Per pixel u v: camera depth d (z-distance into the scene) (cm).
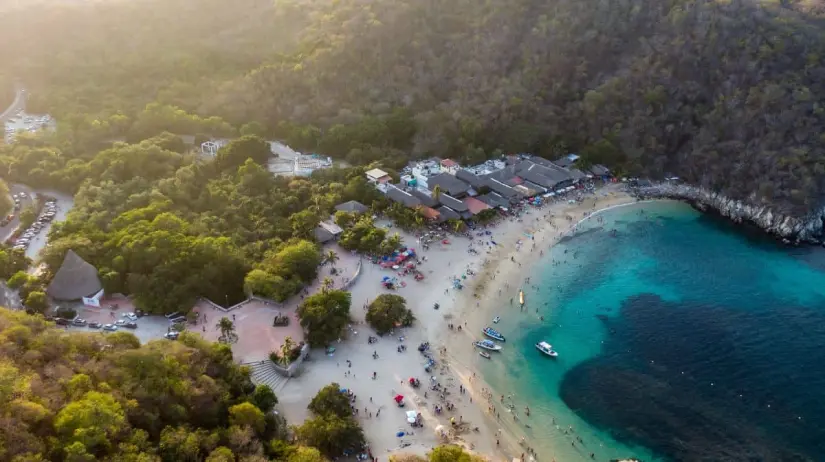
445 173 18612
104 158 17075
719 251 15788
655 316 13012
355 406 10069
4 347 8025
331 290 11981
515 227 16650
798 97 18488
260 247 13788
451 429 9775
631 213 17762
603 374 11244
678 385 10981
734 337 12331
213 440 8006
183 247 12388
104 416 7250
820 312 13175
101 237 13112
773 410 10388
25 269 12700
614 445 9638
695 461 9350
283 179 17238
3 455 6375
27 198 16562
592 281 14288
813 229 16500
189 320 11488
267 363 10612
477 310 13000
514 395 10644
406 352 11475
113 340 9212
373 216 16200
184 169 16625
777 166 17562
